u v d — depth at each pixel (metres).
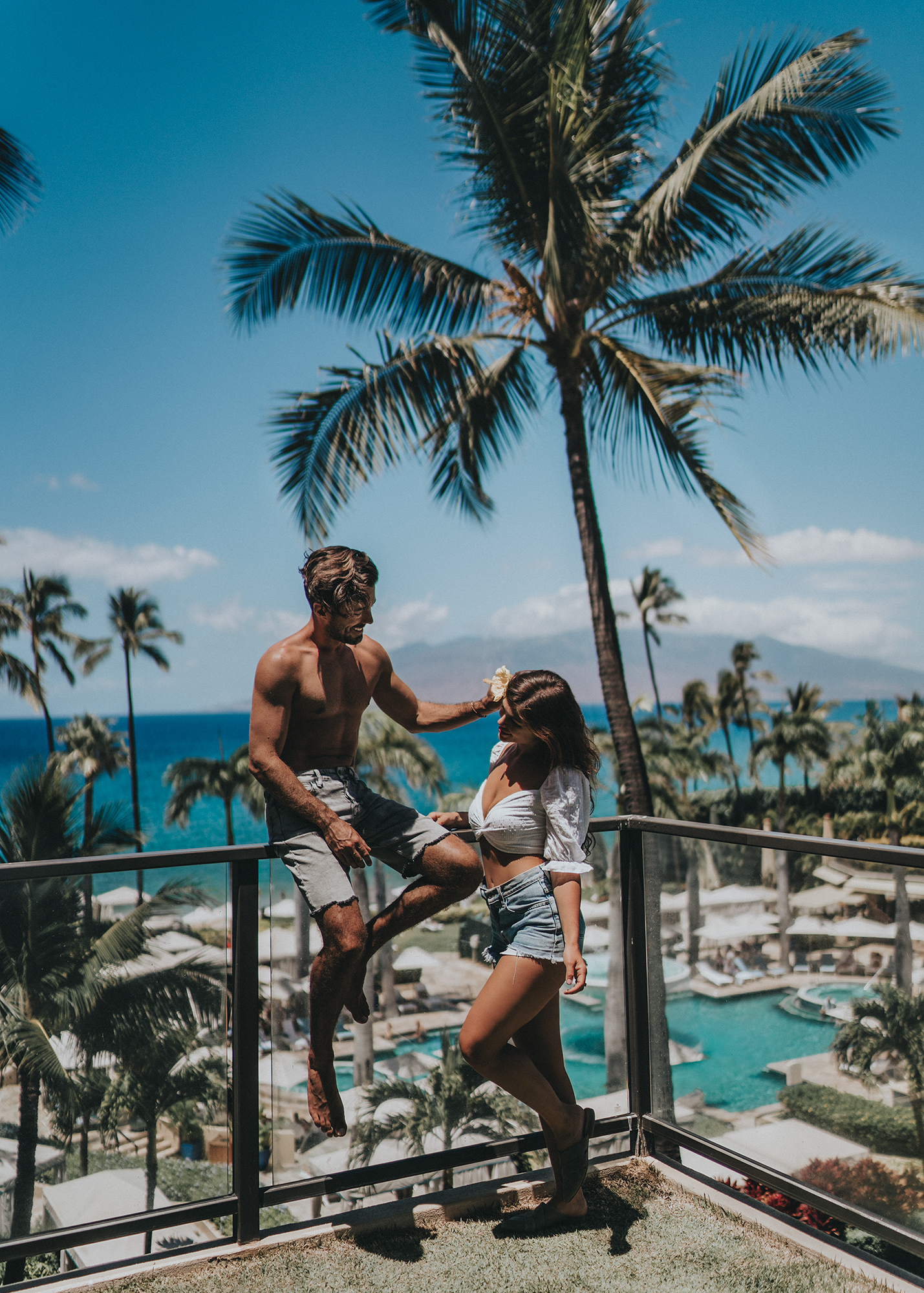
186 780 40.25
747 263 9.91
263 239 9.95
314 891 2.41
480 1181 3.02
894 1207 2.40
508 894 2.52
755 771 44.34
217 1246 2.58
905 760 38.59
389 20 8.61
